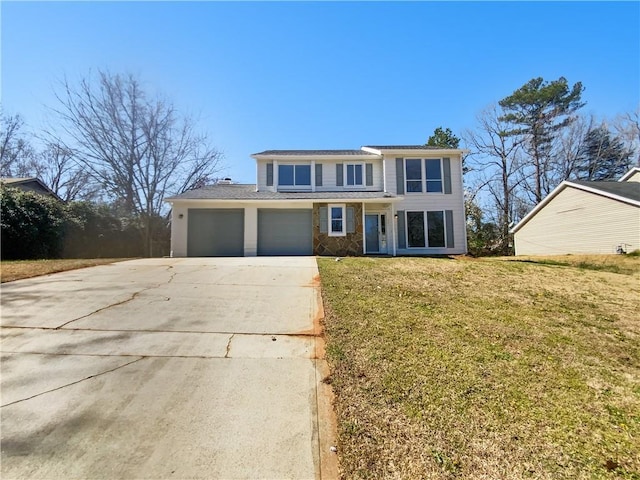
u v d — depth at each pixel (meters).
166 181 23.69
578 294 6.45
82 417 2.67
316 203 14.86
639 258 12.04
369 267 8.95
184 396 2.97
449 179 16.23
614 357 3.71
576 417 2.59
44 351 3.82
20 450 2.30
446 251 15.88
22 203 13.42
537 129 27.53
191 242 14.63
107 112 21.02
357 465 2.14
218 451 2.31
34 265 8.94
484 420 2.54
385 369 3.34
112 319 4.86
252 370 3.45
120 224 19.59
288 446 2.37
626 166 26.59
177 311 5.26
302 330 4.54
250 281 7.37
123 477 2.08
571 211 16.66
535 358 3.62
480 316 4.98
